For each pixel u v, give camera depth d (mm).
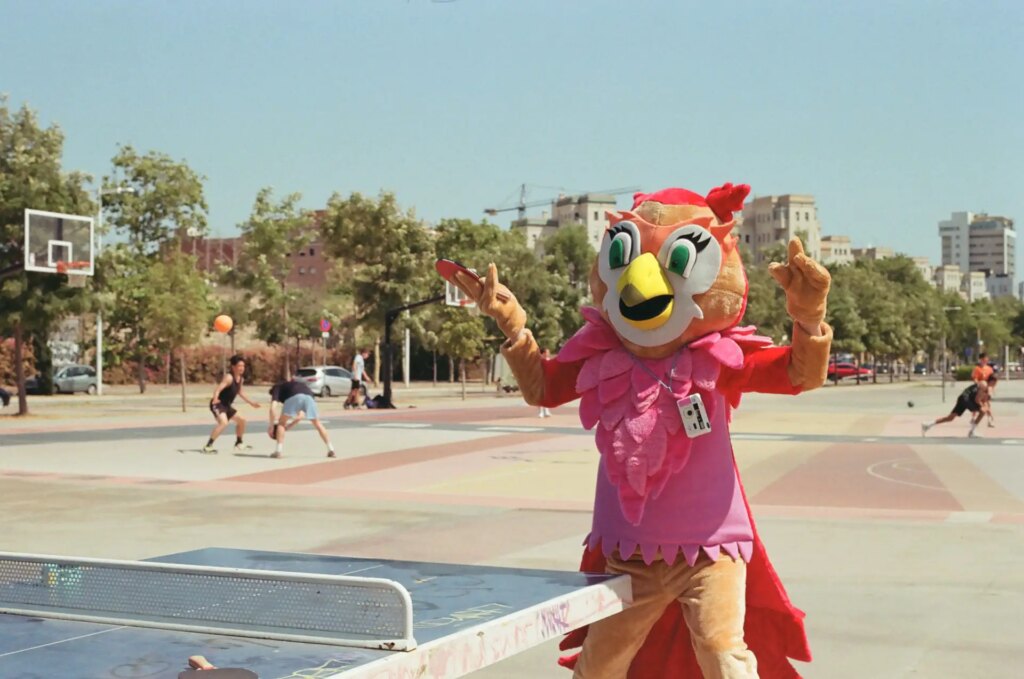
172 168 57438
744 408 40875
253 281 51781
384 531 11102
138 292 49688
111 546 10164
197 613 3049
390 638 2682
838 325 83062
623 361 4281
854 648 6586
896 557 9609
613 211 4488
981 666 6207
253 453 20188
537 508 12867
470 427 27828
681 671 4316
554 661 6469
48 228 29641
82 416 32188
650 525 4066
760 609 4281
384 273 49031
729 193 4328
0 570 3469
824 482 15711
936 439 24109
